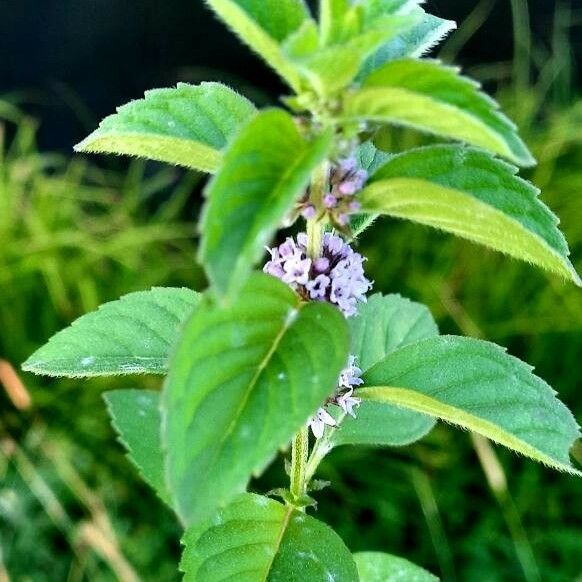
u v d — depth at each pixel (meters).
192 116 0.12
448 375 0.12
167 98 0.12
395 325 0.16
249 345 0.10
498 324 0.32
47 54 0.38
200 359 0.09
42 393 0.31
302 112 0.11
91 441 0.31
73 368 0.13
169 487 0.09
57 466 0.30
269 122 0.09
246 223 0.08
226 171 0.09
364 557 0.17
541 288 0.33
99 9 0.38
